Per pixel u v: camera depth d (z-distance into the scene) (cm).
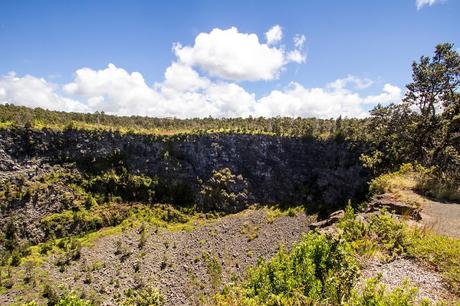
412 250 1140
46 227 9050
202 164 12075
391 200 1755
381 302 714
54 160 10619
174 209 10712
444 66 3838
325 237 1010
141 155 11625
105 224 9662
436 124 3638
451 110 3428
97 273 7081
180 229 9712
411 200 1714
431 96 3906
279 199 11881
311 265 930
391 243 1202
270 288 924
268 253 8456
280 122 15362
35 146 10475
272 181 12281
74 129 11188
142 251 8125
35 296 6169
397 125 4278
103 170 10925
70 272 7081
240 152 12700
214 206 11356
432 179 1991
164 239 8900
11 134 10269
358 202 10831
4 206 9156
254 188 12012
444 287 935
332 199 11569
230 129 13550
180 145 12138
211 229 9831
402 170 2280
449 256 1075
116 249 8125
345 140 12250
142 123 14425
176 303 6400
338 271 907
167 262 7750
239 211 11388
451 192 1811
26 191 9575
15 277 6794
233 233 9656
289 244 8850
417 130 3872
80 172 10688
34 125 10725
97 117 13762
